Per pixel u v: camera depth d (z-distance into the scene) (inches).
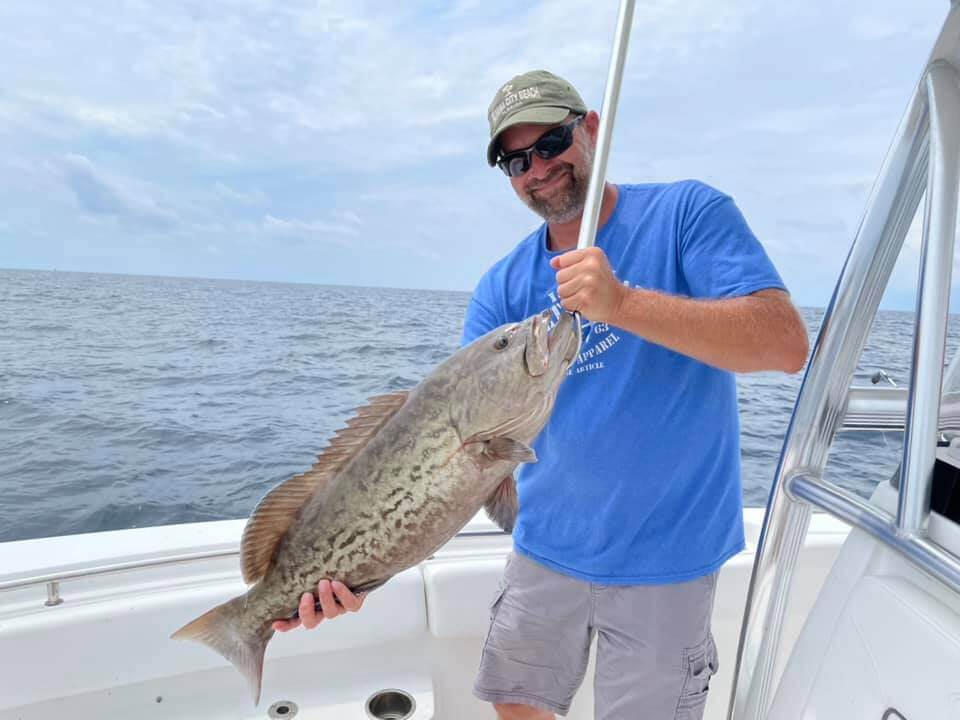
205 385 480.4
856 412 61.5
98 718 90.7
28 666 85.4
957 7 45.0
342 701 98.8
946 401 59.1
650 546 82.4
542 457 89.4
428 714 97.0
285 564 71.7
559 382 69.3
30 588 91.7
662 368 82.0
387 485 69.4
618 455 83.0
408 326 951.0
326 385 488.1
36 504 242.8
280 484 72.1
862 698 48.8
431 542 70.9
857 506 51.1
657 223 84.4
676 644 82.2
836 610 53.3
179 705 95.0
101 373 518.9
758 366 71.6
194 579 97.5
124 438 332.5
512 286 95.0
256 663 72.2
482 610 104.2
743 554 112.3
